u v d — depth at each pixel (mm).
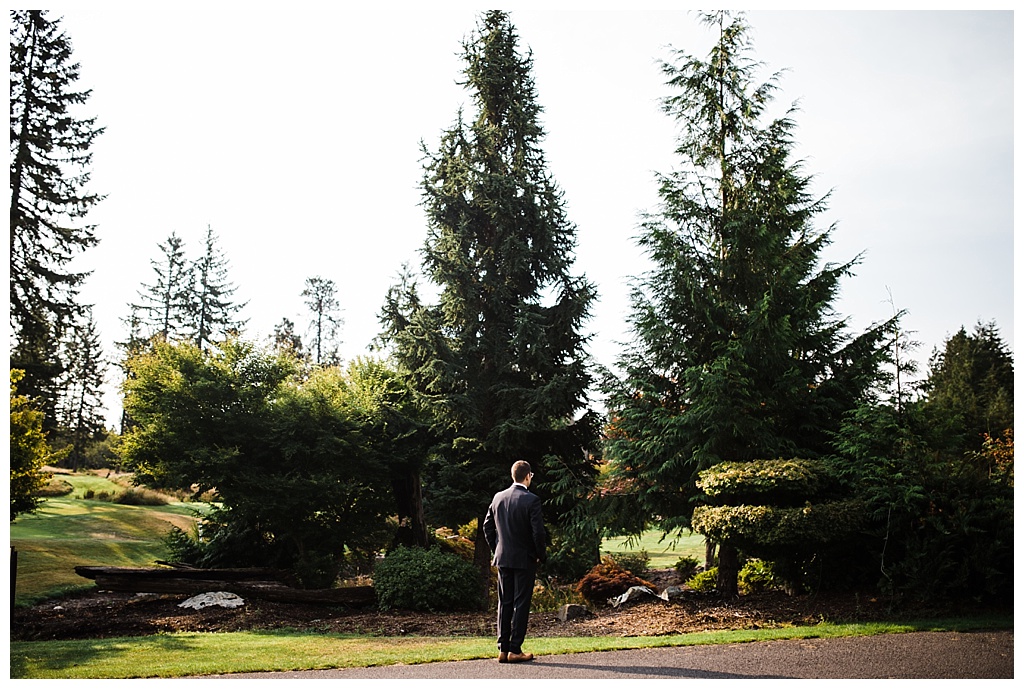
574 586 15773
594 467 14930
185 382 13445
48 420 24797
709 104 13375
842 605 9281
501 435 13844
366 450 13828
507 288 14992
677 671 5867
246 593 11742
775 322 11516
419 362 14859
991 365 27875
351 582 16375
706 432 11492
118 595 13258
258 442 13641
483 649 7148
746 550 9992
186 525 22016
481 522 14320
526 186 15156
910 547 9133
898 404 11242
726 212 12734
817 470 9773
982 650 6613
